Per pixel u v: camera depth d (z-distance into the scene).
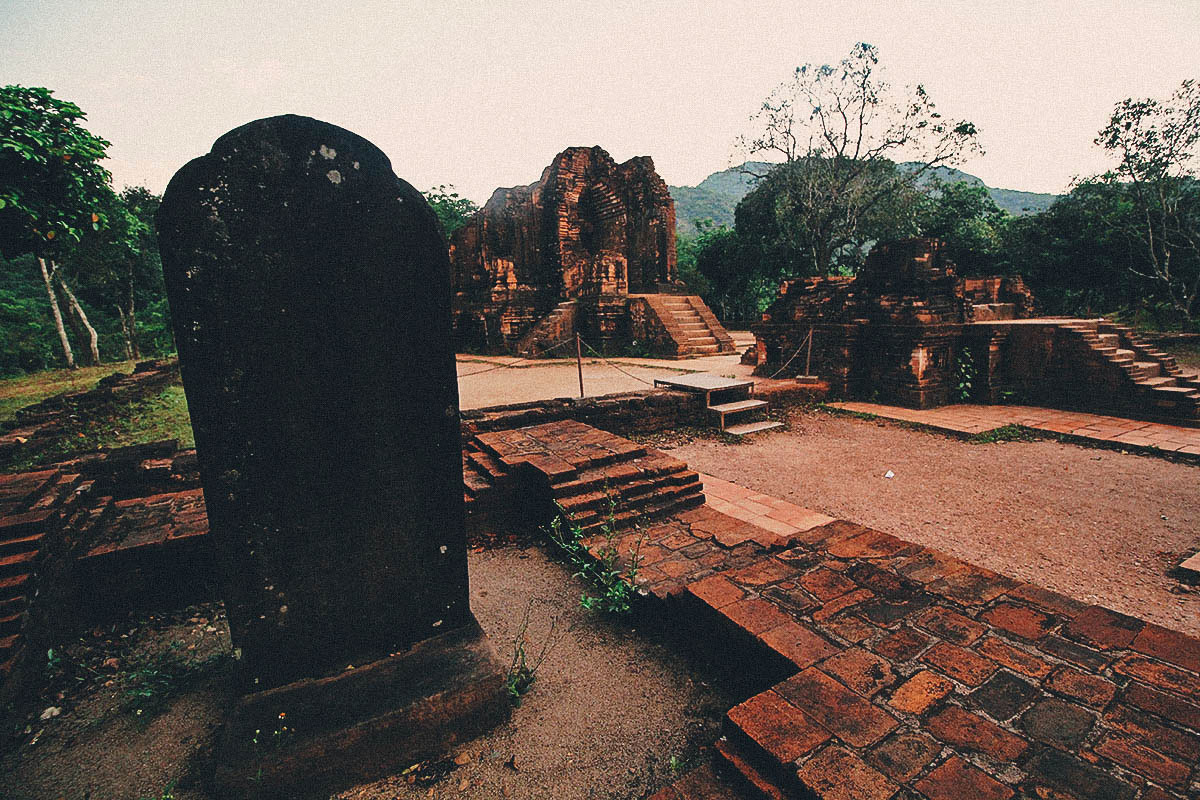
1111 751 1.80
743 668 2.70
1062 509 5.04
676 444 7.54
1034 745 1.83
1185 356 13.41
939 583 2.88
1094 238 21.33
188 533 3.76
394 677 2.53
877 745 1.87
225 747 2.18
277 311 2.26
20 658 2.74
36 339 25.66
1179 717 1.91
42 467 4.57
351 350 2.42
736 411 8.23
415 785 2.29
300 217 2.26
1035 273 23.12
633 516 4.27
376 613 2.64
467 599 2.90
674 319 17.28
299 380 2.34
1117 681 2.11
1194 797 1.62
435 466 2.70
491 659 2.67
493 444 5.29
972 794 1.67
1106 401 8.50
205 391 2.18
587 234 21.44
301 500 2.41
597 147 20.95
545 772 2.33
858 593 2.83
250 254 2.19
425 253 2.52
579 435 5.57
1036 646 2.34
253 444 2.29
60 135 4.78
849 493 5.60
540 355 17.09
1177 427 7.62
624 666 2.99
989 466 6.36
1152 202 19.48
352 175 2.34
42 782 2.34
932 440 7.54
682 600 3.05
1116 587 3.67
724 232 30.78
